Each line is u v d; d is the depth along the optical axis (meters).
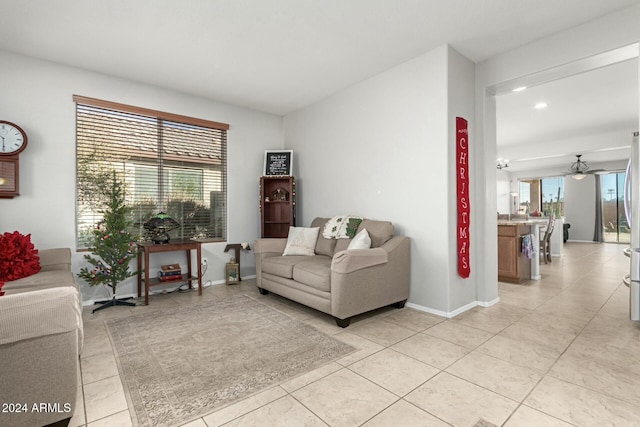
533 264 4.62
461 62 3.10
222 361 2.08
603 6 2.38
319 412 1.54
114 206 3.26
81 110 3.39
